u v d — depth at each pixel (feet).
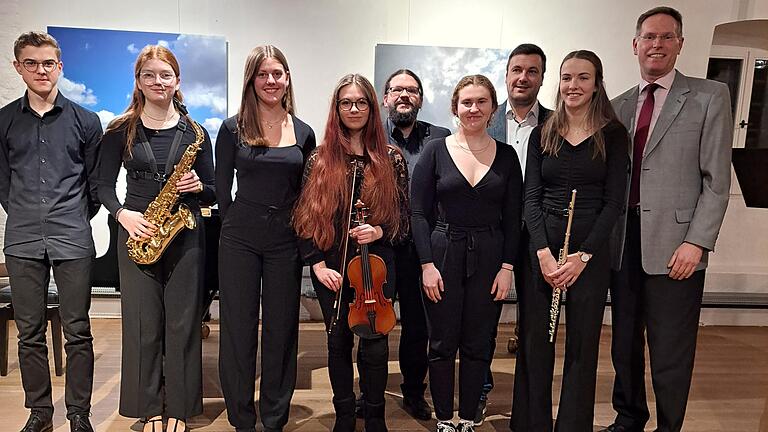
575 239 7.50
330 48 13.94
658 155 7.76
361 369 8.03
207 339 12.91
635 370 8.52
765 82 15.49
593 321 7.63
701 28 14.29
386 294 7.81
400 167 7.96
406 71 9.54
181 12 13.60
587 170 7.39
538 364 7.89
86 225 8.13
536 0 14.01
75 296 8.02
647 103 7.99
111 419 9.07
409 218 8.13
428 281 7.73
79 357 8.14
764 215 15.33
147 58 7.41
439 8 13.93
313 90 14.07
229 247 7.82
